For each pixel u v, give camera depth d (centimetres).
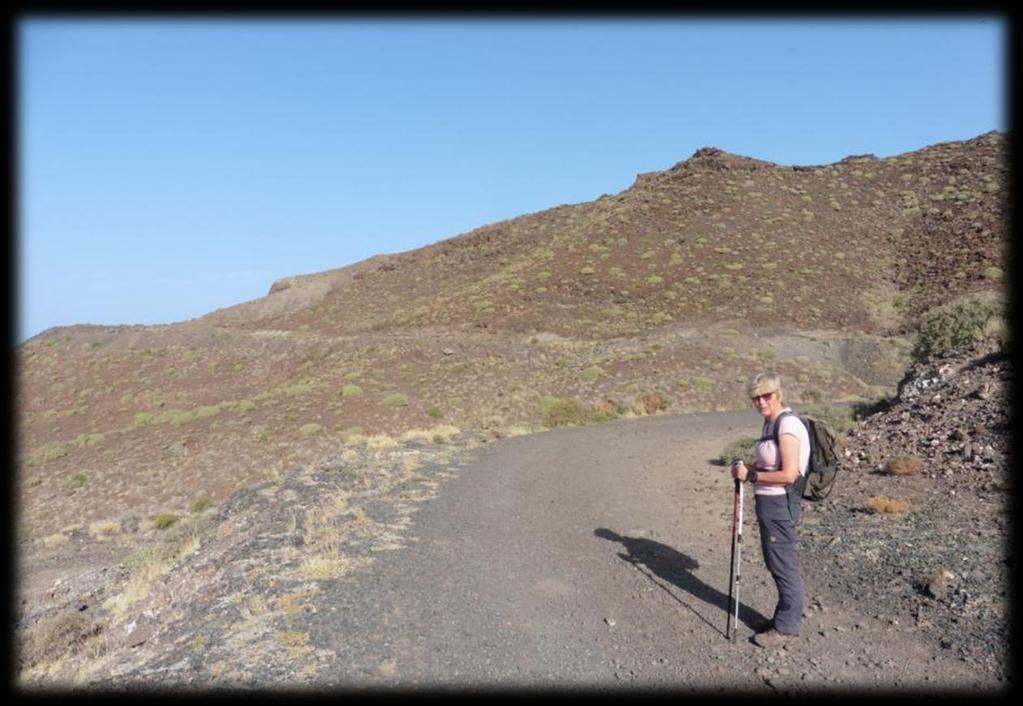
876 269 4897
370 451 1475
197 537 1020
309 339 5444
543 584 638
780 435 491
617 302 4875
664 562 701
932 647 468
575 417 2488
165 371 5169
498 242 7512
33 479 2450
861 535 711
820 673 446
